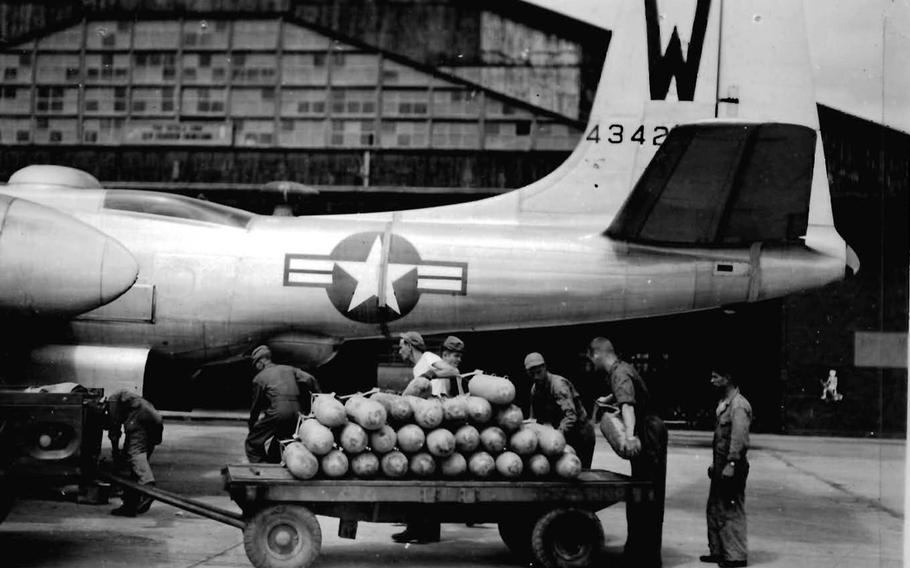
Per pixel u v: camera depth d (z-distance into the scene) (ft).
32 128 61.67
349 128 61.16
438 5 61.11
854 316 56.85
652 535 21.04
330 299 32.58
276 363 34.27
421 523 20.21
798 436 56.75
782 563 22.08
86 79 61.72
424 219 34.01
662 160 27.48
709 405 61.62
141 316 32.32
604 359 21.70
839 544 24.56
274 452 24.97
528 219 33.96
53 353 31.58
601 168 34.14
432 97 60.90
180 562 20.85
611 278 32.30
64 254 27.58
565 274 32.32
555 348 62.64
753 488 34.53
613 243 32.53
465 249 32.60
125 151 61.00
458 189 59.36
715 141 26.48
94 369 31.48
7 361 31.40
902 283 56.03
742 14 34.50
